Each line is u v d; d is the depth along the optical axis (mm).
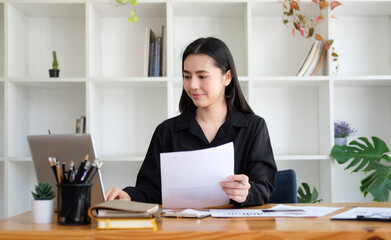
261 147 1832
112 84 2980
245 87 3082
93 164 1267
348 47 3180
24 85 3039
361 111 3188
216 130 1893
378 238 1130
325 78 2832
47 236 1127
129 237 1122
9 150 2852
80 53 3172
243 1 2826
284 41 3166
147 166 1940
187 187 1530
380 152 2768
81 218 1232
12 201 2879
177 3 2863
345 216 1322
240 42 3172
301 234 1128
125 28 3180
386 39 3186
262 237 1125
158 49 2914
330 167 2842
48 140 1394
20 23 3029
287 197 2018
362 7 2977
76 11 3029
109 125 3182
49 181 1447
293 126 3172
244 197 1478
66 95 3186
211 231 1126
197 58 1734
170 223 1258
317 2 2803
